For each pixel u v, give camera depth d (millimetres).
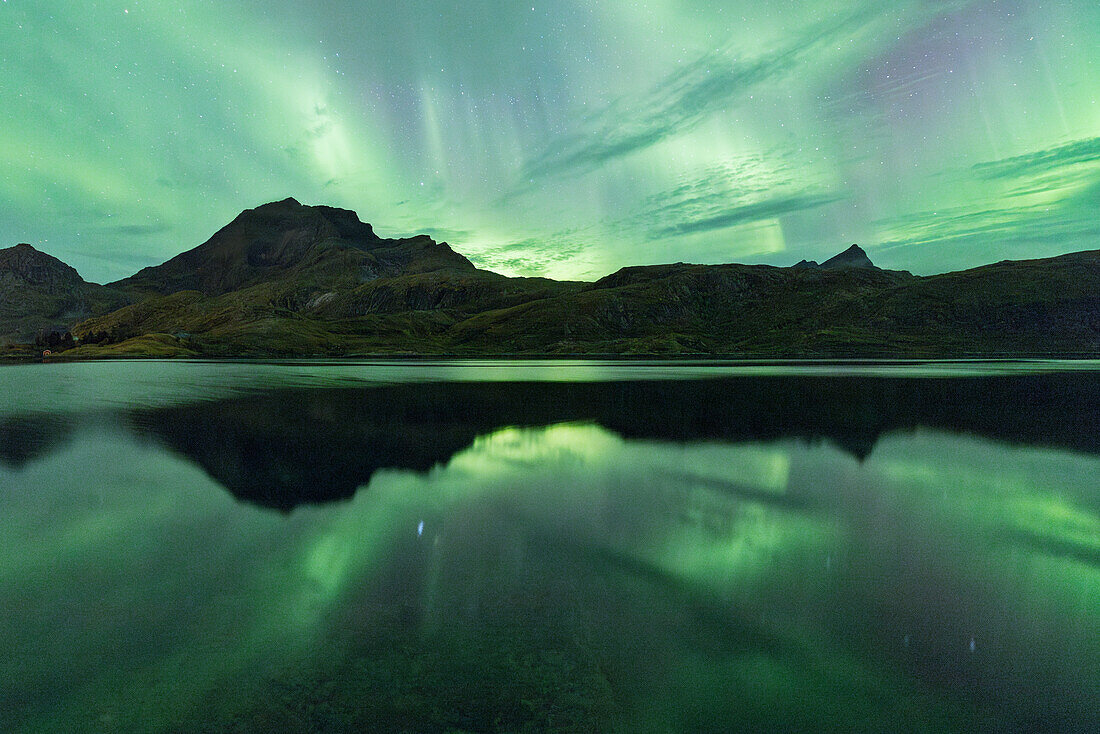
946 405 34156
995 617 7836
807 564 9680
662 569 9391
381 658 6711
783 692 6121
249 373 73438
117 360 138375
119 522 11609
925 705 5902
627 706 5871
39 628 7340
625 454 19094
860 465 17562
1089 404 34656
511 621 7594
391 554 9977
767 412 30625
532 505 13062
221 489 14312
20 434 22359
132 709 5789
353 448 19859
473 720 5617
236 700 5926
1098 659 6789
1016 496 14086
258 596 8281
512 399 37531
